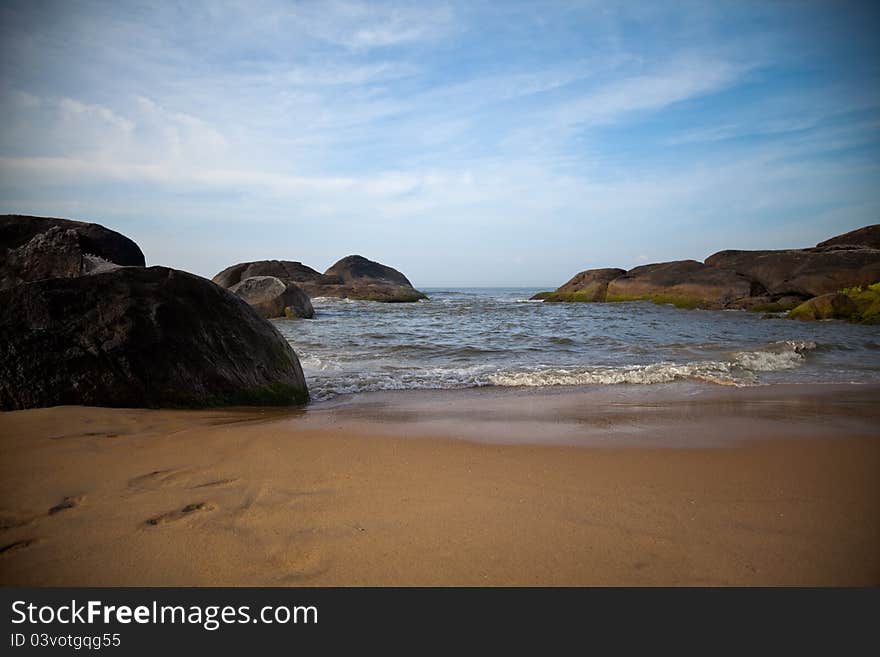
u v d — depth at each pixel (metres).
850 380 7.35
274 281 21.39
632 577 2.15
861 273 24.09
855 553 2.33
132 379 5.11
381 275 50.47
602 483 3.17
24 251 9.91
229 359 5.62
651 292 30.23
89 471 3.24
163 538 2.42
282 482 3.13
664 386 6.96
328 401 6.20
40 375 4.90
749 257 29.38
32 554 2.28
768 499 2.93
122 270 5.55
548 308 27.47
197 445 3.87
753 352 9.84
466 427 4.61
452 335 13.81
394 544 2.38
